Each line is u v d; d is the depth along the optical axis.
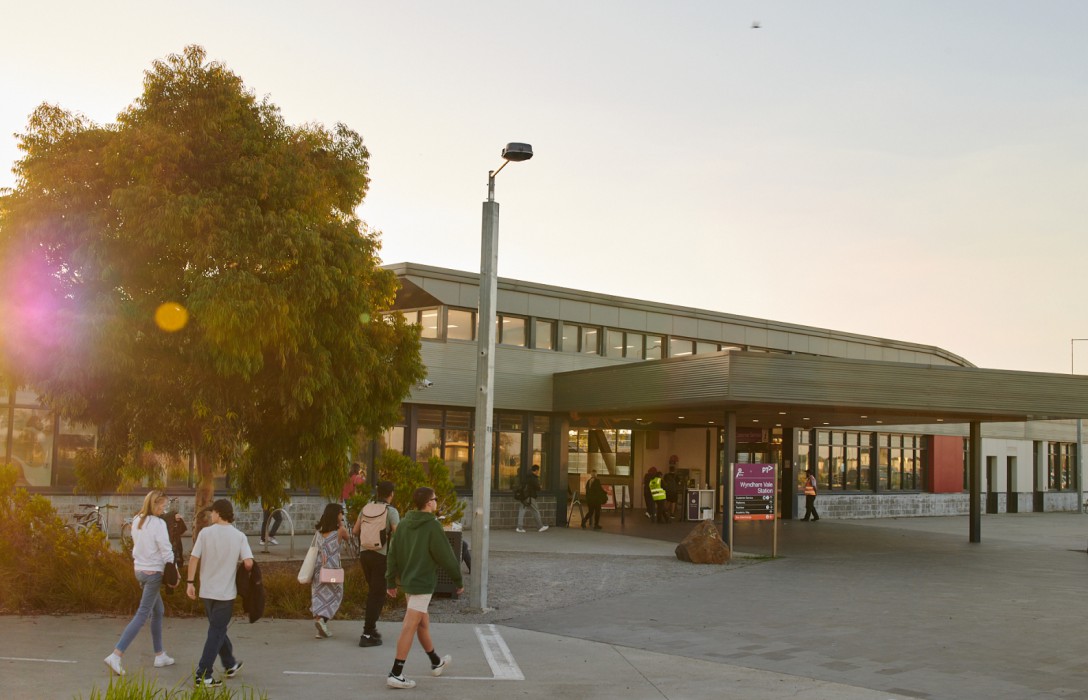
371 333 15.98
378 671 9.38
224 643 8.83
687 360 22.22
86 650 9.84
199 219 12.52
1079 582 17.55
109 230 12.59
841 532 29.14
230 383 13.67
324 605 11.04
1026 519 39.75
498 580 16.39
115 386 12.83
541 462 28.97
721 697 8.65
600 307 30.45
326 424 14.47
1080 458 48.69
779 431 35.31
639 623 12.61
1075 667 10.15
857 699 8.66
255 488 15.59
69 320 12.16
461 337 27.42
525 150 13.87
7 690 7.96
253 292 12.45
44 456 20.03
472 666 9.76
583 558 20.12
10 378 12.95
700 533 20.02
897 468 40.09
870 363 21.70
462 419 27.33
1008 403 23.27
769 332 35.34
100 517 19.34
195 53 13.84
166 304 12.66
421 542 8.95
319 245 13.34
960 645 11.31
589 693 8.70
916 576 18.14
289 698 8.16
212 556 8.67
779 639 11.57
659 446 35.03
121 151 12.83
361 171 15.58
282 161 13.73
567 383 28.09
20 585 12.12
